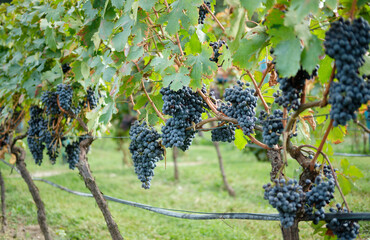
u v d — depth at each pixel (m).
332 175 2.38
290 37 1.87
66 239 5.69
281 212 2.10
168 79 2.47
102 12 2.93
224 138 2.73
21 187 8.26
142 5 2.50
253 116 2.38
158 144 2.88
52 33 3.87
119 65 2.94
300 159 2.33
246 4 1.95
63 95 3.81
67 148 4.20
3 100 5.12
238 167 12.50
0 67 5.20
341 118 1.76
